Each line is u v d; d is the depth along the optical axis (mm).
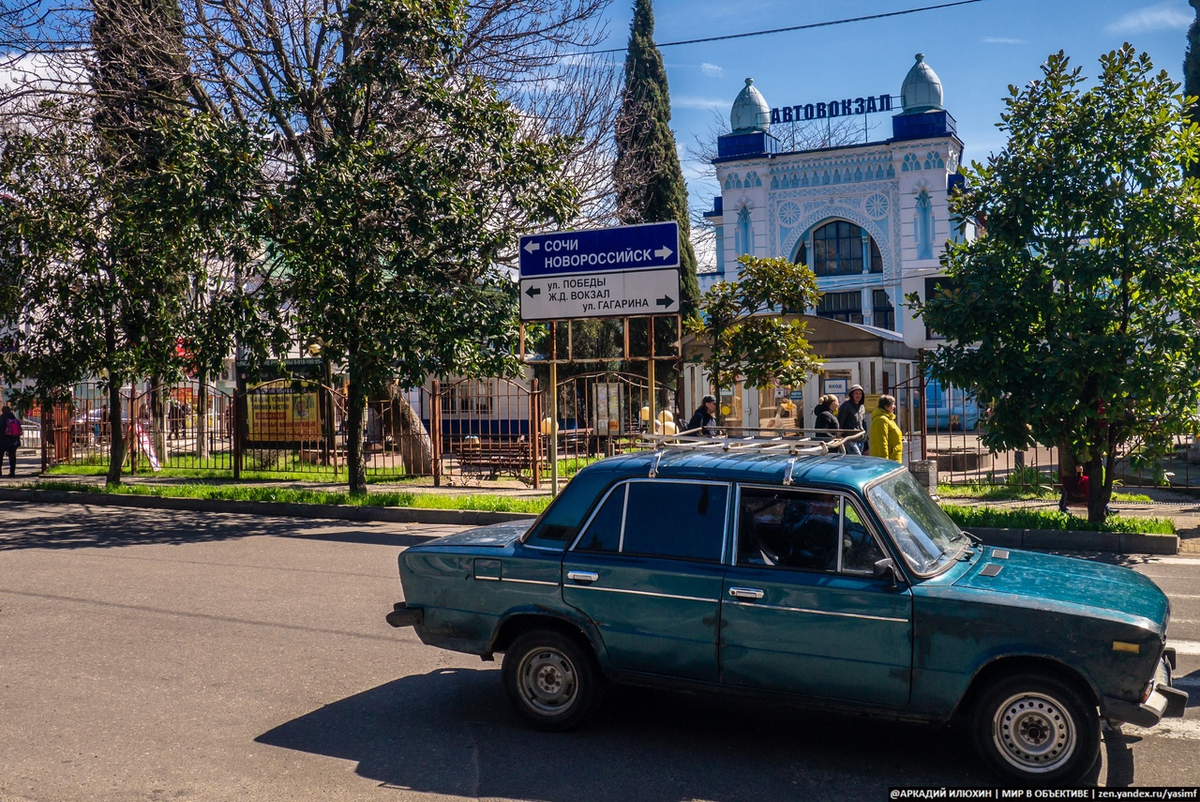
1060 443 12031
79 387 24734
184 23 17297
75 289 17812
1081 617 4418
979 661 4547
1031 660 4570
